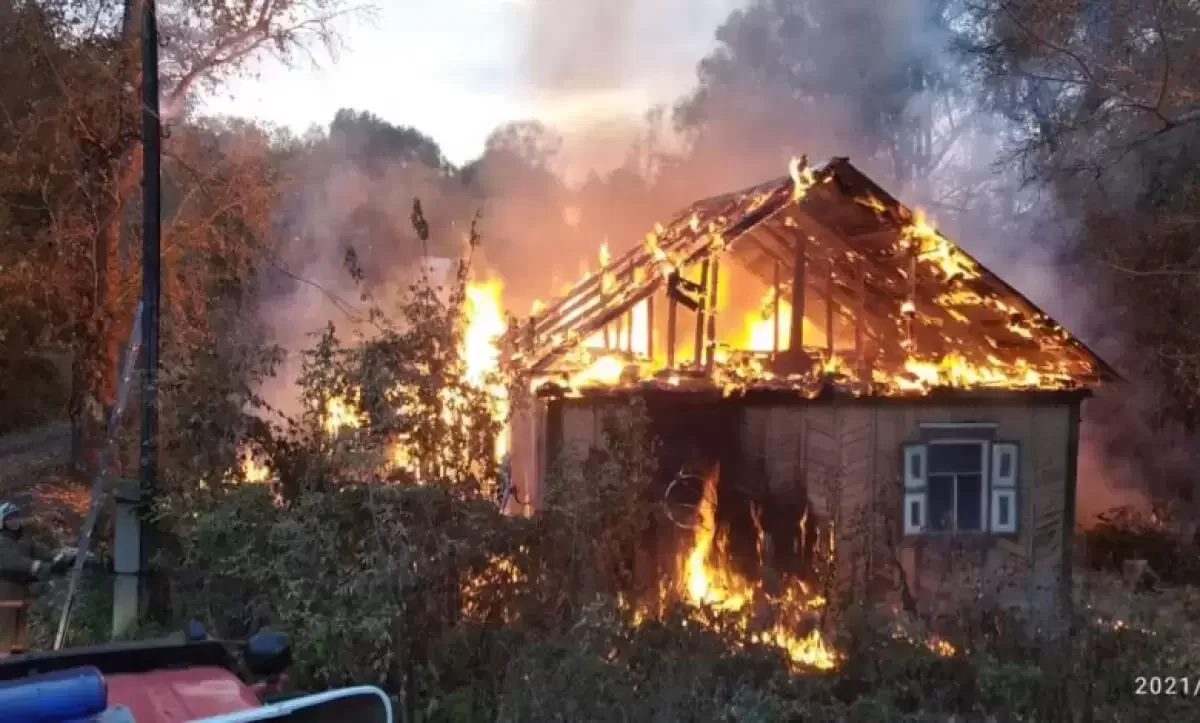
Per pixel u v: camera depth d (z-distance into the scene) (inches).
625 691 217.5
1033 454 418.3
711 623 253.4
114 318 595.5
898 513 401.4
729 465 385.1
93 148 594.9
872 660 256.4
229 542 245.6
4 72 597.6
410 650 227.8
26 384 887.1
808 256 418.9
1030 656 267.3
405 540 226.8
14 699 125.3
